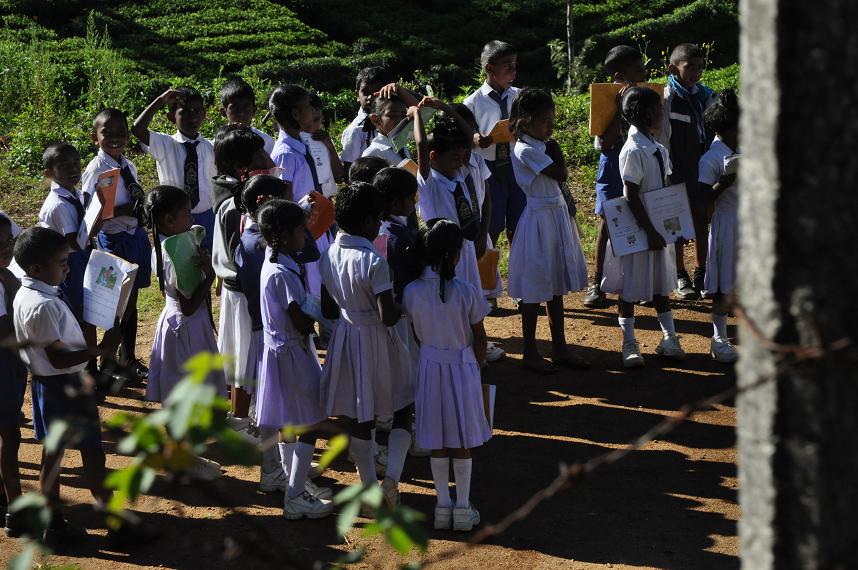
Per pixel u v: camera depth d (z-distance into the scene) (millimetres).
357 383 4609
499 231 7465
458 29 22219
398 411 4770
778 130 1734
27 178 11344
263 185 4957
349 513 1697
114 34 19453
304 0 22125
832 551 1774
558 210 6590
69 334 4352
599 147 7648
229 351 5355
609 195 7672
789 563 1818
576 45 21391
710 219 7918
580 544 4523
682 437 5715
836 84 1686
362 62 19469
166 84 14695
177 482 1718
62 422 1710
